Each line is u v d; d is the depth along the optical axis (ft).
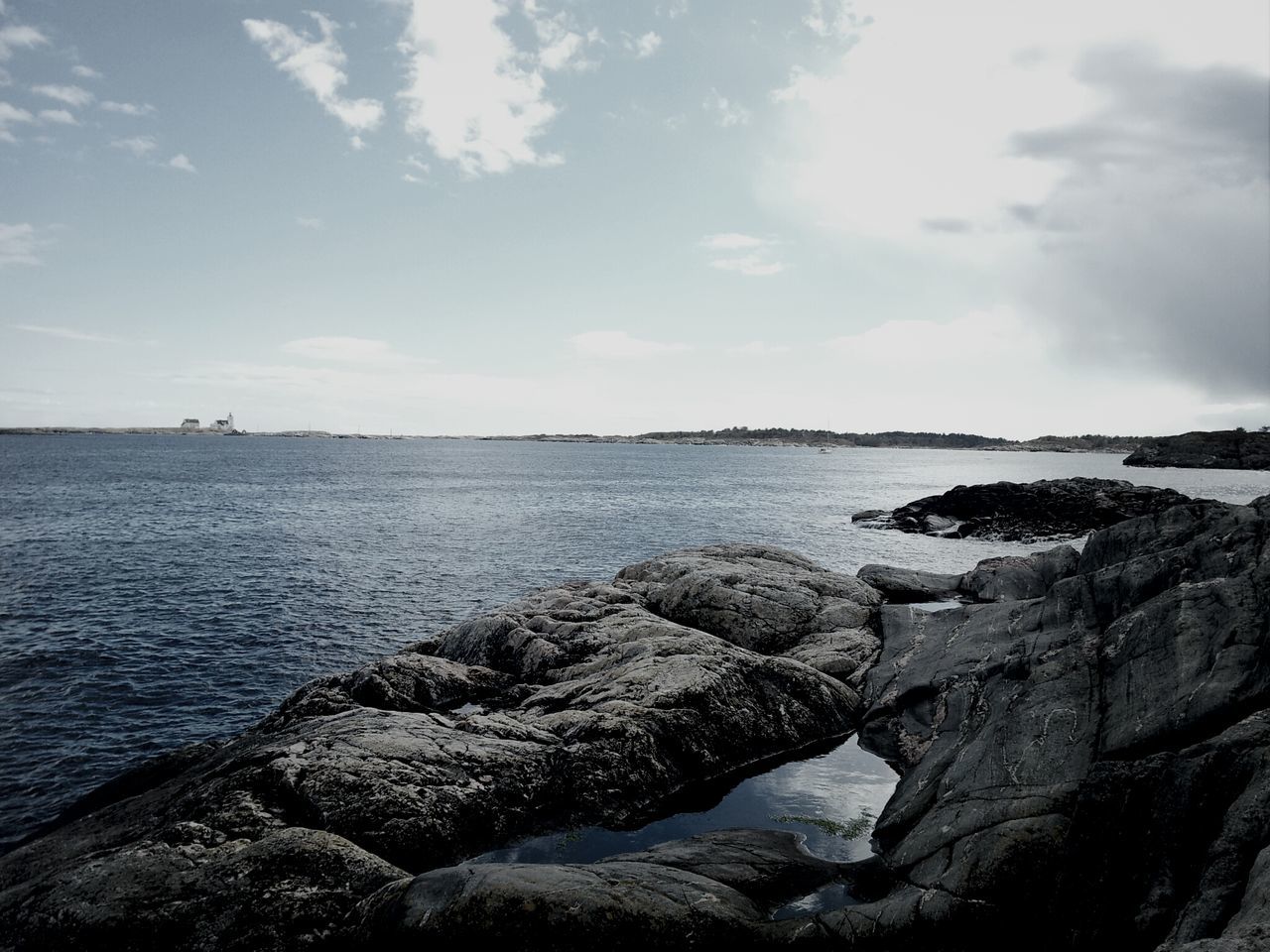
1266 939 21.09
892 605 83.10
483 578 145.89
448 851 43.29
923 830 39.78
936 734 54.39
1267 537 47.70
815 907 36.76
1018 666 52.95
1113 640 45.68
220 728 73.10
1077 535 209.05
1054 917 31.71
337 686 66.54
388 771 45.60
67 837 44.27
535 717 58.54
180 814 42.96
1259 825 27.32
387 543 183.32
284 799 43.52
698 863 38.86
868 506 310.86
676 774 53.31
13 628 102.12
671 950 31.24
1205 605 42.22
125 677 85.25
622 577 103.55
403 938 31.30
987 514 227.20
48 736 69.77
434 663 69.26
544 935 30.42
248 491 323.57
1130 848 31.17
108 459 569.23
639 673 62.03
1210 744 31.94
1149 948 27.89
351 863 37.52
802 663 67.46
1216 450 598.75
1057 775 38.65
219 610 114.93
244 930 33.88
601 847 45.14
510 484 399.65
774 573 92.89
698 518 255.29
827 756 58.54
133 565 147.23
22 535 182.50
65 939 33.63
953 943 32.07
